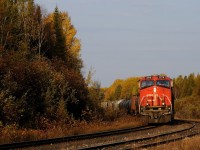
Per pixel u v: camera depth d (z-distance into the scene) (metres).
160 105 61.66
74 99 59.47
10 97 46.50
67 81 62.50
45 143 34.53
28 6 91.62
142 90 63.19
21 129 45.53
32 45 87.50
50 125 49.34
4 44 71.62
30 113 50.16
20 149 30.70
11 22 81.75
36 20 95.94
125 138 39.62
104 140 38.06
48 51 94.44
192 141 32.28
